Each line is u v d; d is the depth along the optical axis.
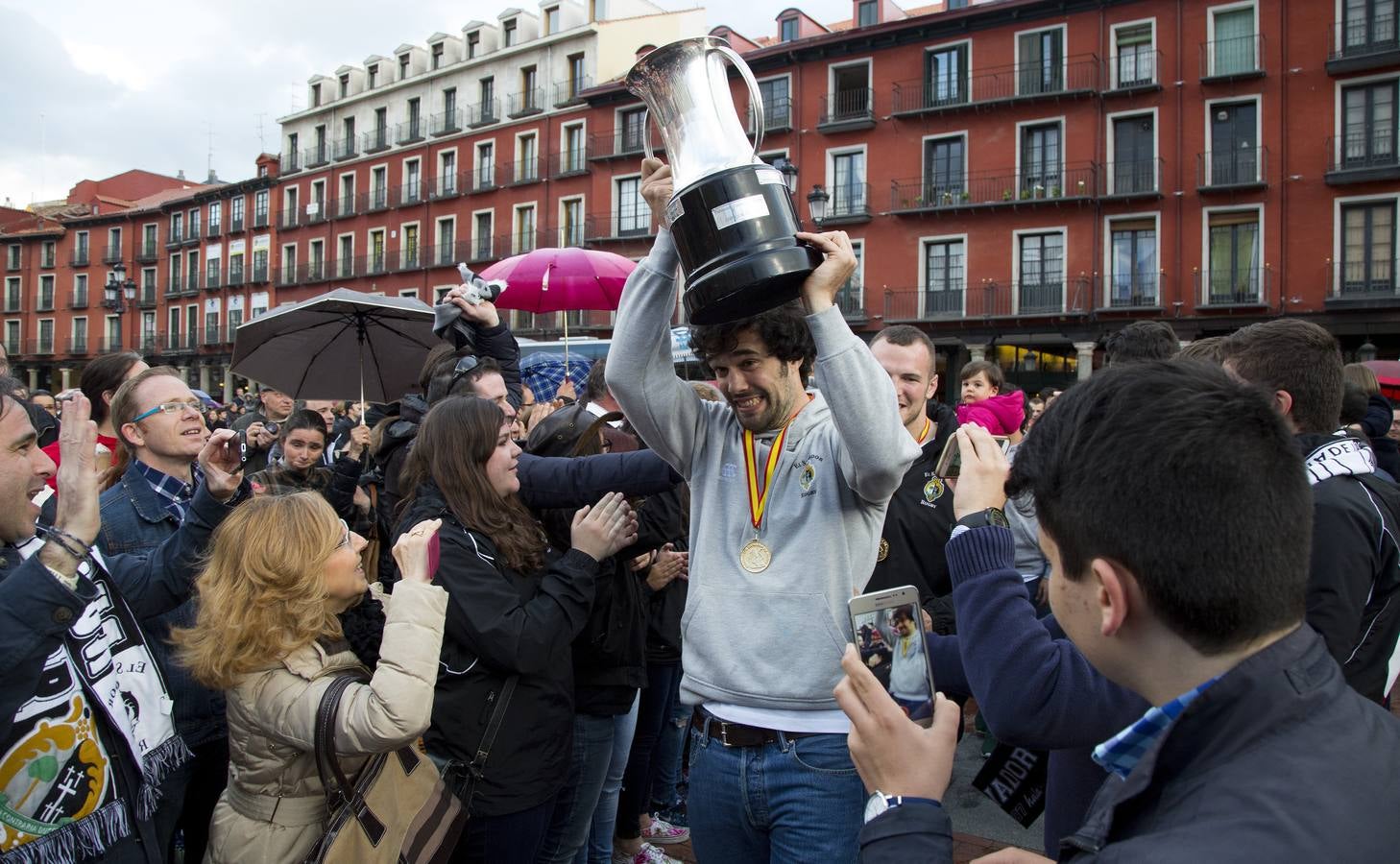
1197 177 21.41
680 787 4.32
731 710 1.94
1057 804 1.63
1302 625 0.87
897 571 2.84
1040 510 0.99
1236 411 0.86
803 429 2.02
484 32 36.25
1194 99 21.50
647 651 3.44
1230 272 21.27
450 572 2.22
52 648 1.73
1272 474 0.83
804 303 1.78
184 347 44.22
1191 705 0.82
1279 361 2.11
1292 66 20.55
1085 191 22.48
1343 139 20.16
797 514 1.94
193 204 44.38
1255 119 20.97
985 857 1.27
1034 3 22.83
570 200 32.09
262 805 1.97
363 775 1.96
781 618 1.90
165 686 2.07
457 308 3.61
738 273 1.64
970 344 24.09
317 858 1.88
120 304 30.50
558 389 6.64
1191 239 21.50
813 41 25.81
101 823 1.83
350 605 2.17
